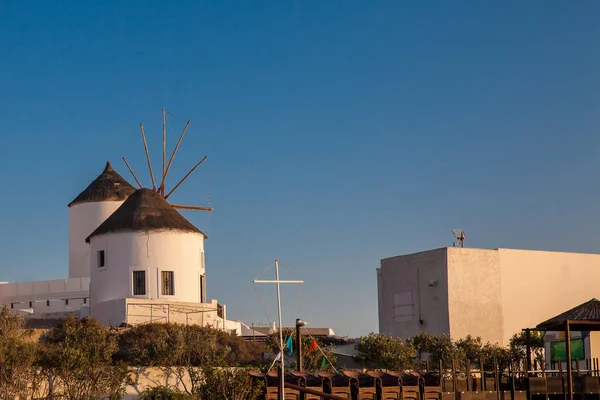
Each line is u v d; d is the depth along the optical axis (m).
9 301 75.38
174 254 67.56
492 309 68.81
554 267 72.06
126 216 68.25
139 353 50.47
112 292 66.88
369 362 57.59
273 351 56.81
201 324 65.94
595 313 45.34
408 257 70.75
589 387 44.72
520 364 60.56
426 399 42.56
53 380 40.66
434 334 67.94
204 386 41.94
